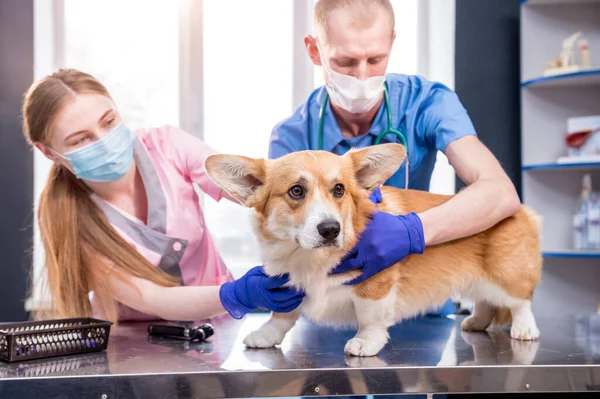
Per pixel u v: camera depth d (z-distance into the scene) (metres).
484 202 1.42
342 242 1.21
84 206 1.67
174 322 1.72
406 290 1.45
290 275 1.31
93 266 1.63
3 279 2.89
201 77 3.15
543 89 2.98
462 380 1.16
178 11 3.13
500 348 1.37
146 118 3.17
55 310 1.62
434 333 1.58
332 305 1.37
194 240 1.88
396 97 1.87
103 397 1.09
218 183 1.30
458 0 3.08
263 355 1.29
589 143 2.76
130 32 3.15
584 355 1.28
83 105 1.63
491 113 3.09
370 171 1.35
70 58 3.11
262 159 1.33
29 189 2.90
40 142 1.66
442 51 3.13
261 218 1.32
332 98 1.80
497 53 3.08
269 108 3.23
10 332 1.22
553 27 2.98
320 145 1.90
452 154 1.66
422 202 1.54
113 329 1.65
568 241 2.99
